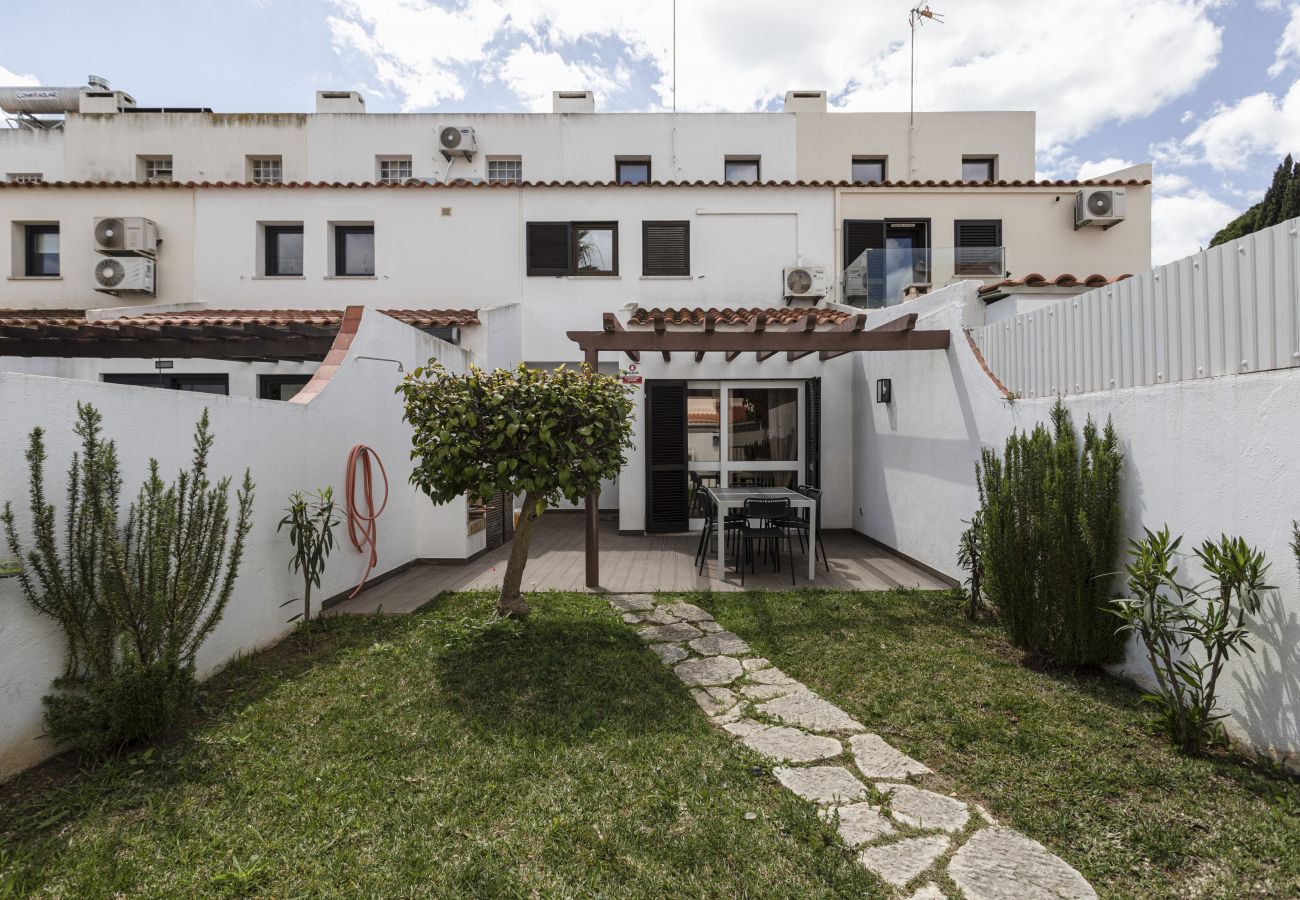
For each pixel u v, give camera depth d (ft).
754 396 27.09
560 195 32.71
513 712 9.79
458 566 21.21
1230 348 9.05
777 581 18.71
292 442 14.38
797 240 33.04
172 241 32.14
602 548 24.07
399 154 41.73
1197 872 6.21
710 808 7.30
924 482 19.65
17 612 7.81
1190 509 9.42
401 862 6.35
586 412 13.80
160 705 8.48
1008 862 6.41
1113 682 10.86
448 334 25.39
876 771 8.20
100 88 43.70
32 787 7.64
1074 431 11.87
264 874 6.17
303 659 12.26
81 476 8.74
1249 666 8.36
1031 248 33.60
